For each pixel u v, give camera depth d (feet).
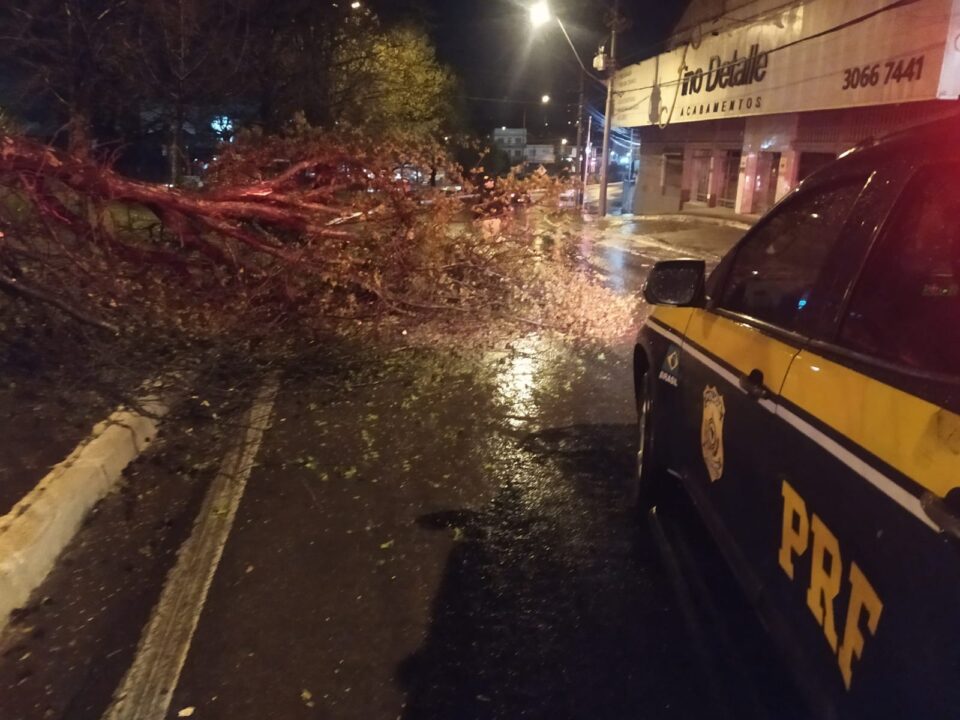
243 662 10.42
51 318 22.25
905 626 5.65
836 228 8.96
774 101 68.39
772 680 9.96
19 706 9.60
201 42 45.06
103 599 11.87
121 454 16.71
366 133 63.16
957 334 6.49
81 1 38.52
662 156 105.70
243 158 30.81
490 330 28.96
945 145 7.47
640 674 10.12
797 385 8.21
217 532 13.99
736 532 9.87
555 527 14.16
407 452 17.83
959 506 5.21
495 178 34.76
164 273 26.14
